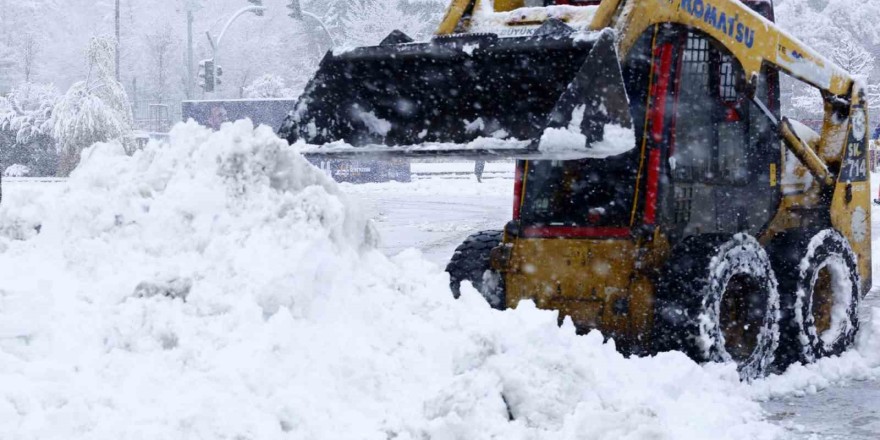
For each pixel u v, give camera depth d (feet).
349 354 15.08
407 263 18.02
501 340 15.93
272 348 14.38
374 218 72.28
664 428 15.01
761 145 25.55
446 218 72.64
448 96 22.58
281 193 16.97
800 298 24.11
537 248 23.58
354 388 14.82
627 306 22.26
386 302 16.61
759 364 22.82
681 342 21.31
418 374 15.60
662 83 22.39
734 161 24.79
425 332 16.31
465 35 21.57
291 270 15.34
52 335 14.37
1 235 17.13
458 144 20.95
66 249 16.37
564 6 22.27
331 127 23.71
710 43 23.29
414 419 14.34
